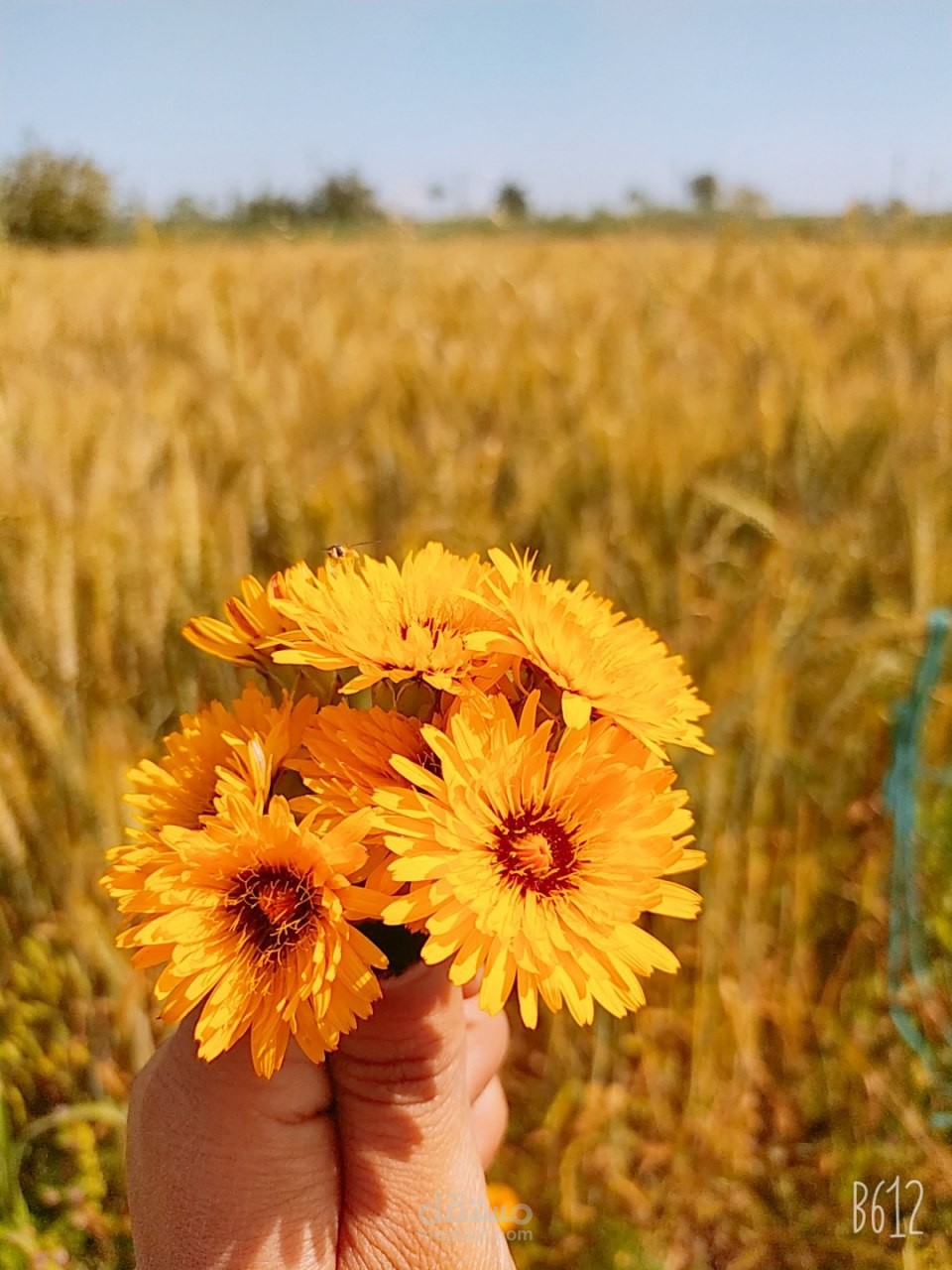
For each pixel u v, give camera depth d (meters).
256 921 0.17
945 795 0.44
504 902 0.16
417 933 0.19
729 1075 0.39
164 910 0.16
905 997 0.40
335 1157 0.20
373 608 0.18
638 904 0.17
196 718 0.19
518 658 0.18
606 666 0.18
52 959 0.37
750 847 0.40
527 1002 0.16
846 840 0.44
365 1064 0.20
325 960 0.16
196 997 0.16
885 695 0.45
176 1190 0.19
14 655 0.40
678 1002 0.39
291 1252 0.19
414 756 0.17
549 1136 0.37
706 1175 0.37
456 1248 0.20
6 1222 0.31
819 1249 0.36
